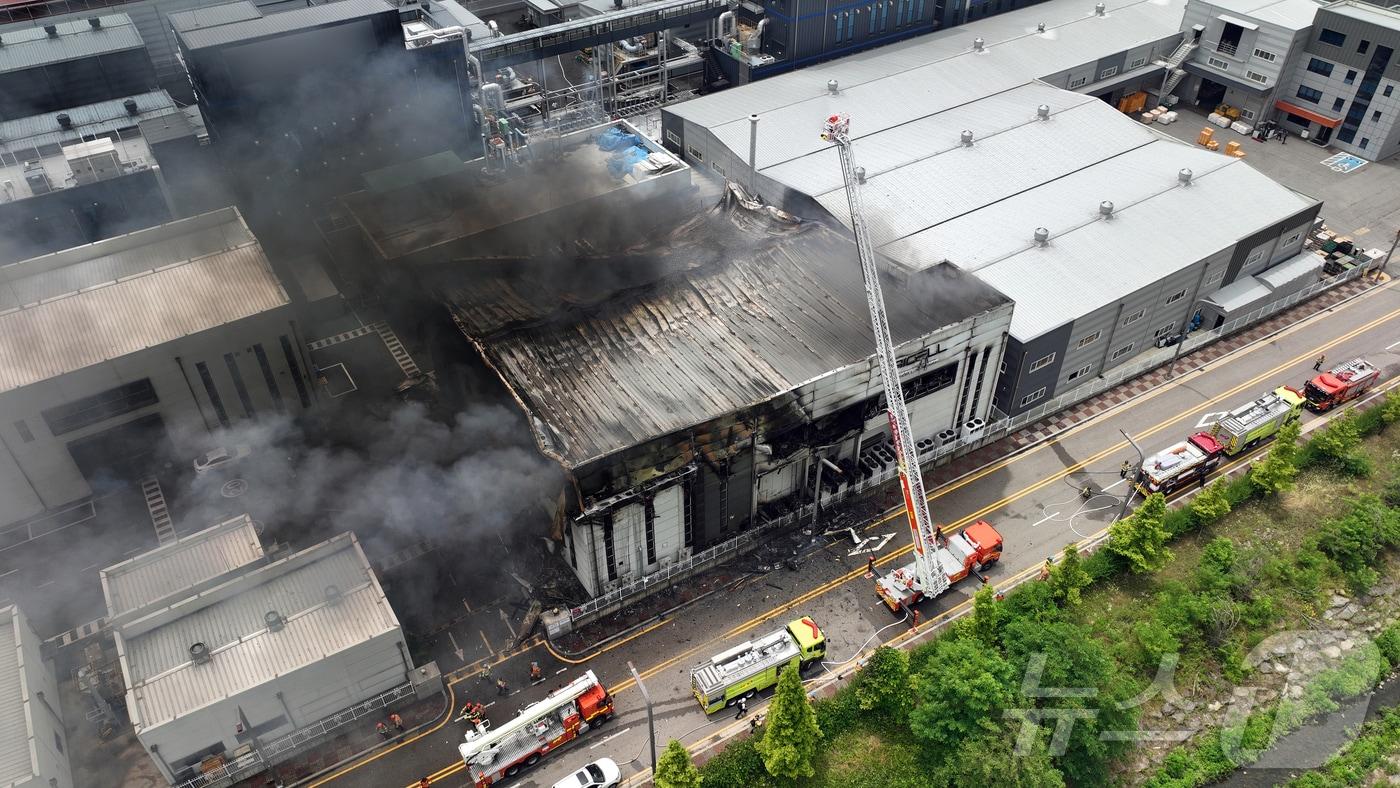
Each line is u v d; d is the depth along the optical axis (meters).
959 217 91.94
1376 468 76.94
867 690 58.50
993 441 80.75
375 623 57.78
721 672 59.38
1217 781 57.66
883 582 66.38
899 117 108.94
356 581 60.31
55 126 93.12
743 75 122.19
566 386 66.56
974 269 83.88
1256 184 95.44
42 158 88.88
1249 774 57.94
